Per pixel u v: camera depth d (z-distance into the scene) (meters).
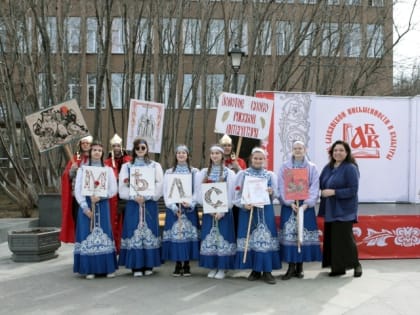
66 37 12.48
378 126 7.84
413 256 6.36
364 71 13.94
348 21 14.02
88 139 5.70
